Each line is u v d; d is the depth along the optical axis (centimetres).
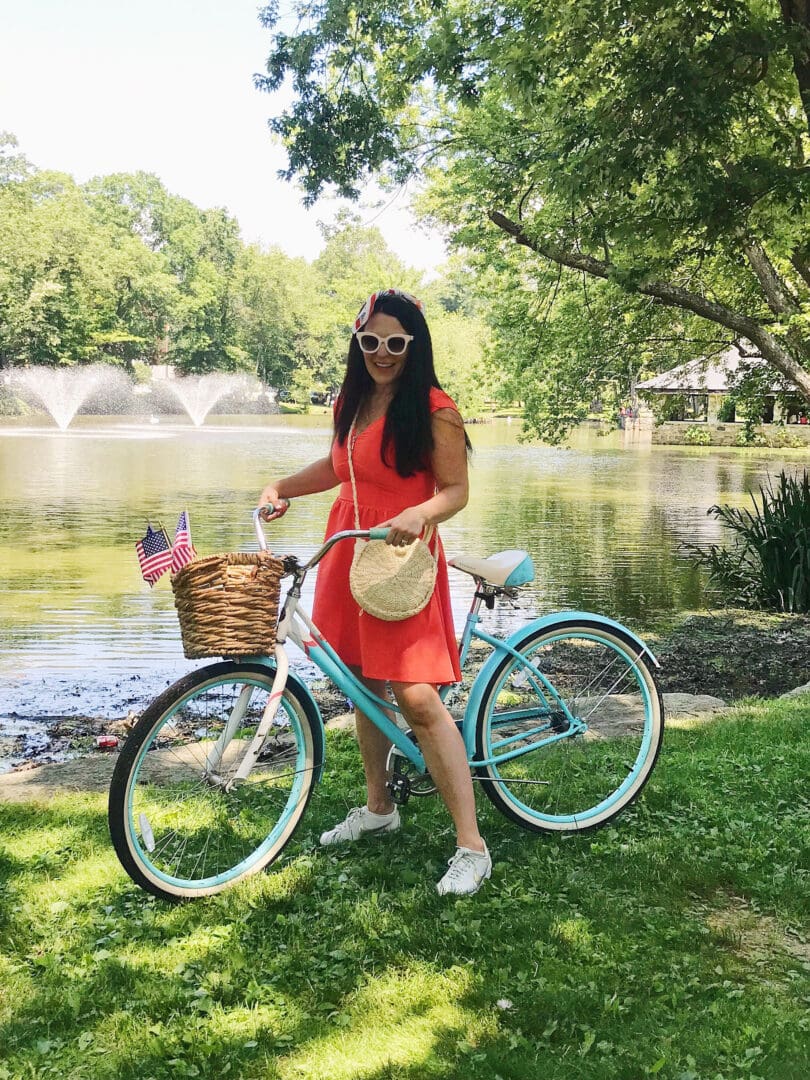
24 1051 234
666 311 1411
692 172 813
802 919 300
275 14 1191
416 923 293
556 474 2647
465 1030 244
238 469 2558
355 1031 244
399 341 305
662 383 2198
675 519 1695
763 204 848
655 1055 234
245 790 341
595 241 934
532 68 913
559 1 887
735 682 741
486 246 1348
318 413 9000
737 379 1591
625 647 375
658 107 800
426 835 355
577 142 895
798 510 1055
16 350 7400
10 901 307
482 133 1186
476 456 3359
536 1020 248
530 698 377
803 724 525
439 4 1130
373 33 1181
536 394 1453
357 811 354
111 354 8700
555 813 371
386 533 301
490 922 294
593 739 437
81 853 343
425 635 315
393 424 312
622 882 323
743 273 1285
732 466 3014
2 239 7269
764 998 257
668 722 534
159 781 364
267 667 321
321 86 1211
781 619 966
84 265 7638
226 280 10006
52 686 691
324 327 8619
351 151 1231
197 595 297
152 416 7088
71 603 955
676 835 356
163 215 10738
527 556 357
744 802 398
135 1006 253
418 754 334
